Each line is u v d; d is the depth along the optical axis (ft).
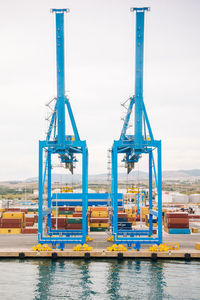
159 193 145.79
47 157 166.40
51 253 139.64
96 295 101.86
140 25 143.95
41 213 146.00
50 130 149.89
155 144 147.13
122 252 139.74
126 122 159.53
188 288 107.04
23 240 170.91
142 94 146.82
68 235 166.71
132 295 102.01
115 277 116.26
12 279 114.62
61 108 146.30
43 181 158.10
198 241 169.27
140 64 145.69
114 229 145.38
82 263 132.98
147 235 170.19
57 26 143.74
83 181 146.92
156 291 104.73
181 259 138.31
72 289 106.42
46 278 115.34
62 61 145.48
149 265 130.62
